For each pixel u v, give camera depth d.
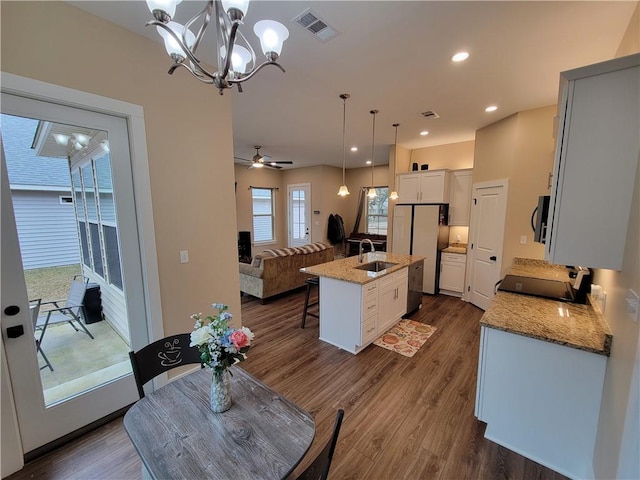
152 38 2.11
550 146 3.46
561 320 1.89
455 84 2.85
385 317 3.41
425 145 5.58
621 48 2.08
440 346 3.22
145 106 2.12
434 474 1.68
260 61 2.50
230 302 2.79
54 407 1.86
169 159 2.28
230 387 1.34
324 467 0.94
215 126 2.56
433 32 2.03
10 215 1.66
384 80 2.78
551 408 1.71
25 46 1.62
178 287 2.40
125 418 1.24
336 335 3.21
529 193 3.63
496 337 1.85
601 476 1.41
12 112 1.64
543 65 2.48
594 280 2.29
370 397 2.36
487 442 1.91
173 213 2.33
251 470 1.00
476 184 4.48
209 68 2.49
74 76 1.79
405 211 5.33
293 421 1.23
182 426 1.20
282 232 8.83
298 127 4.38
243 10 1.04
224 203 2.68
